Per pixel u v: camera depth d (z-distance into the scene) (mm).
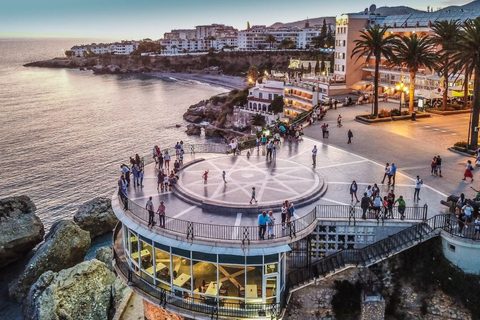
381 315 25609
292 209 27562
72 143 104000
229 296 25469
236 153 44312
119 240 33188
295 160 42938
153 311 29562
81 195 70562
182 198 31781
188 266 25750
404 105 74688
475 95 45219
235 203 30094
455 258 26219
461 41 48531
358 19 94812
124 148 100688
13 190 72500
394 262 27328
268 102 120750
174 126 128000
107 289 39250
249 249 24500
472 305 25156
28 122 130375
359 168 40812
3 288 45125
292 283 26750
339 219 28297
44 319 35188
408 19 97500
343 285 27156
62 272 38656
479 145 48156
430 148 48031
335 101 75625
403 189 35531
